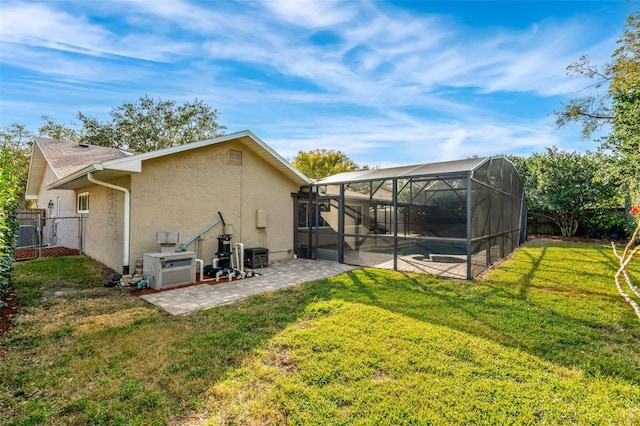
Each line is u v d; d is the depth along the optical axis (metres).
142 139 25.06
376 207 10.58
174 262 7.04
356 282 7.19
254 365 3.46
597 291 6.34
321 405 2.78
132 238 7.48
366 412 2.68
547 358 3.62
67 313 5.18
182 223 8.38
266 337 4.17
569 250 12.09
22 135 24.78
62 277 7.68
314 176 31.47
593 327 4.58
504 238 11.01
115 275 7.50
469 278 7.42
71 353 3.76
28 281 7.30
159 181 7.95
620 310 5.19
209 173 8.98
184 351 3.79
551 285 6.84
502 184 10.83
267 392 2.97
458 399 2.85
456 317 4.87
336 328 4.42
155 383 3.13
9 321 4.78
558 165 16.14
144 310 5.36
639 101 9.78
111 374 3.29
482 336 4.17
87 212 11.07
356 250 10.04
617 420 2.60
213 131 27.61
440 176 8.07
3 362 3.53
